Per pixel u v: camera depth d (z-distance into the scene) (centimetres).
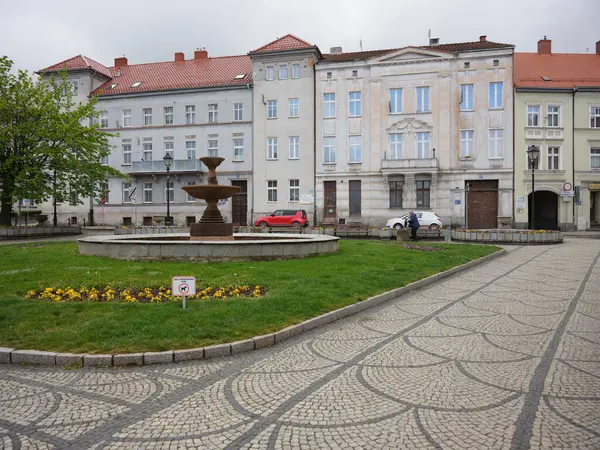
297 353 621
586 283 1167
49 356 578
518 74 4088
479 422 410
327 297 895
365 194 4050
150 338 630
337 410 438
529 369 546
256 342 642
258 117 4275
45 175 3039
